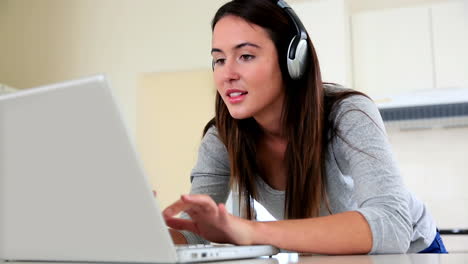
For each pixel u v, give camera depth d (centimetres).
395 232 82
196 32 384
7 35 418
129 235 55
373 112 102
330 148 108
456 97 317
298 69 105
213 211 73
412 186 348
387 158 93
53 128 54
